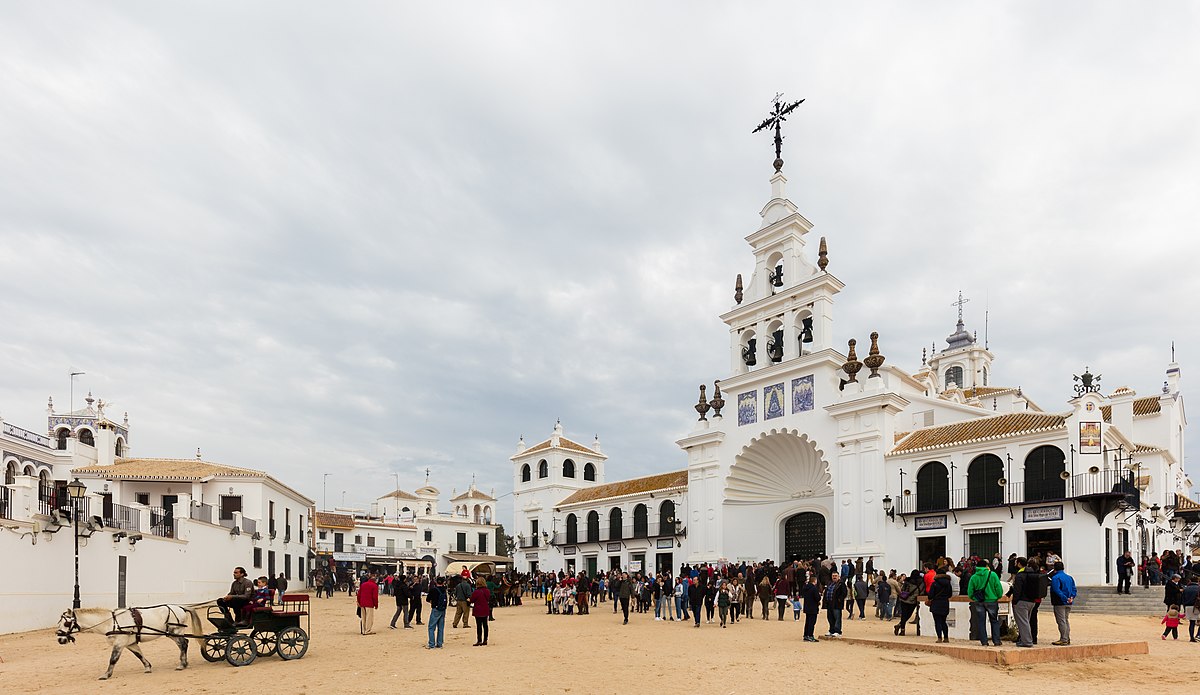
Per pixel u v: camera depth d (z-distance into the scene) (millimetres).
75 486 23391
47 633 21844
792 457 40750
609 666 14609
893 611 23797
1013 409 48188
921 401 42844
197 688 12438
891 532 34562
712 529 42219
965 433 33938
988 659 14922
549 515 58875
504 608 34875
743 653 16484
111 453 45812
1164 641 18750
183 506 34906
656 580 27328
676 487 47938
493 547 87562
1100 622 22922
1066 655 15328
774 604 31359
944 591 17266
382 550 78125
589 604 36625
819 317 39562
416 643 18859
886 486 35062
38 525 22750
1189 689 12578
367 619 21359
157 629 14234
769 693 11898
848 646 17688
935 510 32938
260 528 44312
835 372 38344
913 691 12086
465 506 89062
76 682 13266
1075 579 28781
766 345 42250
